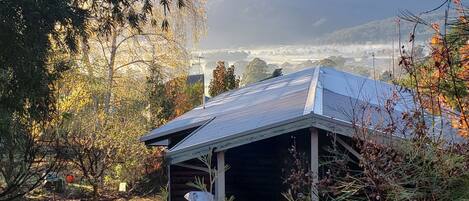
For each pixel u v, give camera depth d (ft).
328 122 21.66
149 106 71.56
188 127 34.27
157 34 79.15
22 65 28.45
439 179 12.91
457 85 12.80
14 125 30.45
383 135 14.11
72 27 31.53
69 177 48.83
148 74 78.74
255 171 33.27
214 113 36.52
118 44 77.36
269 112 27.07
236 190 33.83
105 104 59.52
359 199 15.05
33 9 27.48
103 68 65.72
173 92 80.79
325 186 15.67
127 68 77.71
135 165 50.26
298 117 22.03
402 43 13.71
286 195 19.26
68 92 45.37
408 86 14.44
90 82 50.62
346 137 22.29
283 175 28.50
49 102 31.96
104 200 46.29
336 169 19.54
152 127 62.28
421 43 13.33
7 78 28.91
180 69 82.53
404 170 13.19
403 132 13.80
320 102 25.34
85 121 46.68
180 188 30.07
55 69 33.09
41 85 30.30
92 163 46.16
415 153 13.15
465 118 12.67
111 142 47.75
